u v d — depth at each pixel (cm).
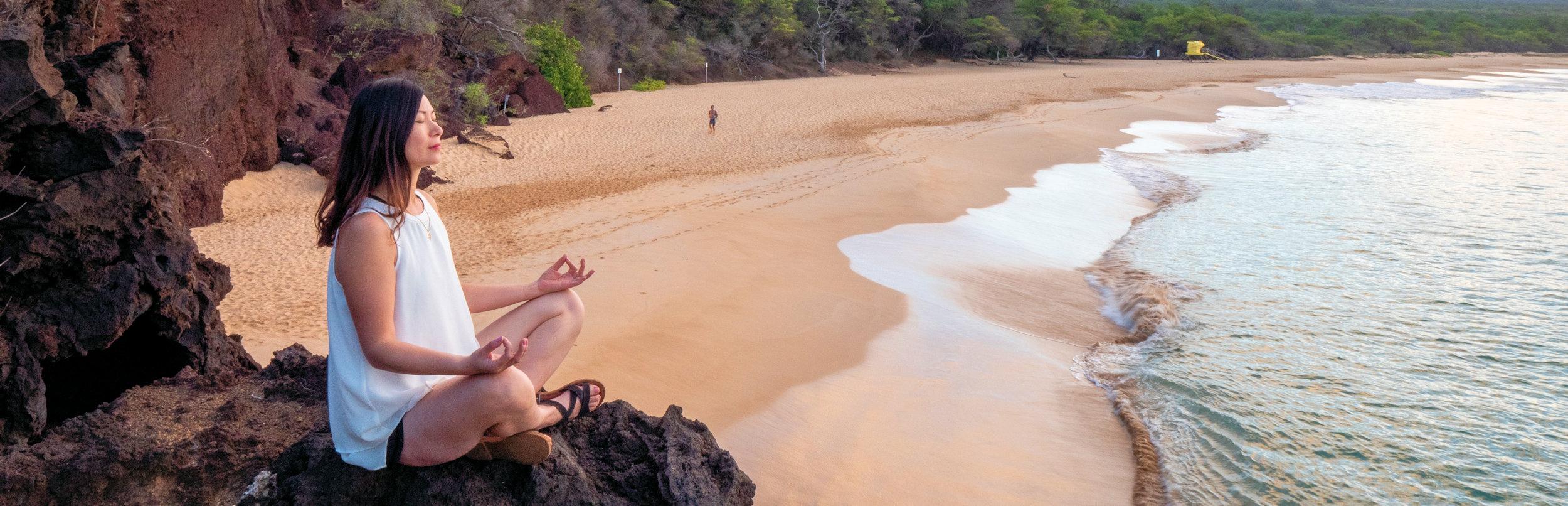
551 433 317
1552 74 8162
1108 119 3759
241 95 1783
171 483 290
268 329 1042
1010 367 1041
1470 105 4884
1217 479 802
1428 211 2039
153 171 438
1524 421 941
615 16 4697
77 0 1136
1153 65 7988
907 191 2027
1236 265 1557
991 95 4538
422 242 247
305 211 1748
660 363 977
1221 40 9544
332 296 248
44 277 399
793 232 1636
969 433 865
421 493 275
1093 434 882
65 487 281
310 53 2402
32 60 413
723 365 990
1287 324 1241
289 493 275
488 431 269
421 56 2614
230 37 1700
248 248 1455
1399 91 5928
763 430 840
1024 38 7844
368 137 228
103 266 413
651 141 2781
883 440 835
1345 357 1116
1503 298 1388
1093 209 1997
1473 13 14538
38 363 385
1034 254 1582
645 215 1745
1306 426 913
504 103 3081
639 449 337
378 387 251
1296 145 3166
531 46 3450
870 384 966
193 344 449
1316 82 6606
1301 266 1557
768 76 5572
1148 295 1305
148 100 1394
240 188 1806
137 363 451
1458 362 1112
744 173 2253
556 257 1412
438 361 235
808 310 1196
